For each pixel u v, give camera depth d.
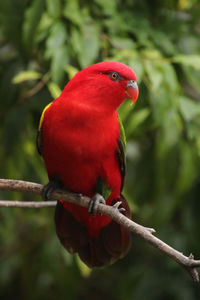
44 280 11.84
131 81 7.25
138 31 10.23
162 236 11.33
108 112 7.16
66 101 7.06
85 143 7.00
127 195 10.06
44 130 7.18
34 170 10.62
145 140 11.58
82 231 7.93
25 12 9.52
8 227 10.61
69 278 11.00
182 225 11.43
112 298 13.06
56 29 9.41
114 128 7.25
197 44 10.80
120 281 12.90
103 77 7.15
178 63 10.20
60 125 7.00
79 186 7.38
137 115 9.49
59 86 9.88
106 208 6.45
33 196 11.34
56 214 7.84
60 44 9.36
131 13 10.62
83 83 7.17
